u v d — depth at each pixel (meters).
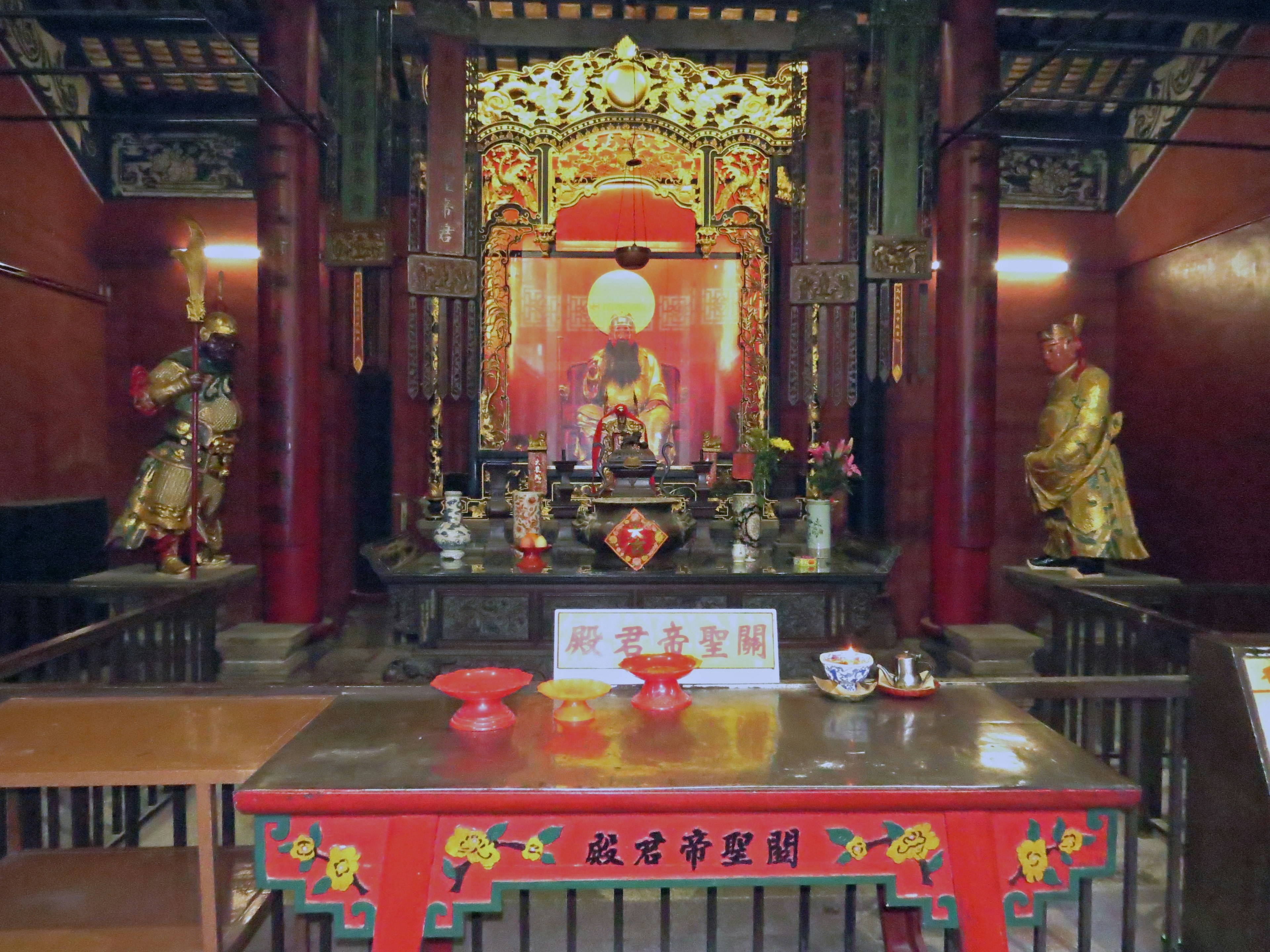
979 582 6.71
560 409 7.40
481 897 2.01
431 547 7.33
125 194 7.98
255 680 5.97
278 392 6.37
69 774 2.15
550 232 6.93
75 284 7.52
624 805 1.95
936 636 6.77
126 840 3.62
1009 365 8.47
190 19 6.62
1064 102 8.09
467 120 6.55
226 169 8.02
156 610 4.51
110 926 2.29
